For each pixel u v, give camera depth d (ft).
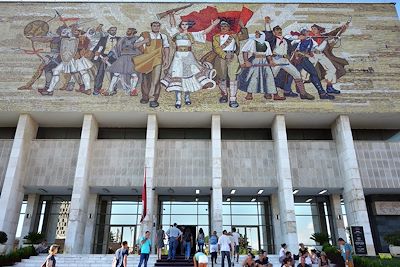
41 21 88.74
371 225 85.46
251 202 88.99
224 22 89.04
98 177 80.53
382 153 82.12
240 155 83.05
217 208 74.69
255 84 83.25
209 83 83.41
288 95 82.33
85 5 90.79
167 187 80.07
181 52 86.12
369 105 81.41
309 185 80.43
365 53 86.22
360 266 56.34
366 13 90.79
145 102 81.71
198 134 89.76
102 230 85.56
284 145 79.77
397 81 83.51
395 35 88.28
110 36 87.40
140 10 90.27
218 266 55.77
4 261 55.93
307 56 85.71
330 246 67.62
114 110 80.79
